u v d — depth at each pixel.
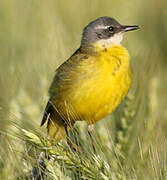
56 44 14.83
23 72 14.28
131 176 9.45
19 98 12.49
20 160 9.95
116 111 12.80
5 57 16.33
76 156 9.36
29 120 10.27
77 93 12.25
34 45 16.75
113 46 13.10
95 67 12.20
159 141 9.70
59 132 12.66
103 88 12.10
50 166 9.29
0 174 10.09
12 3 18.94
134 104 12.50
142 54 15.41
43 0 18.89
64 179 9.28
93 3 18.67
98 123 12.82
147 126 12.11
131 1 20.31
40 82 13.75
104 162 9.31
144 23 21.28
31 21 17.77
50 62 14.30
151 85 13.52
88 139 10.66
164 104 15.05
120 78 12.24
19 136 9.43
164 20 21.62
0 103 12.34
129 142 11.98
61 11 19.25
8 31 18.03
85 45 13.20
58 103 12.55
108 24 13.44
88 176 9.23
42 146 9.24
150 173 9.49
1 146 10.20
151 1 22.27
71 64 12.52
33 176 9.52
